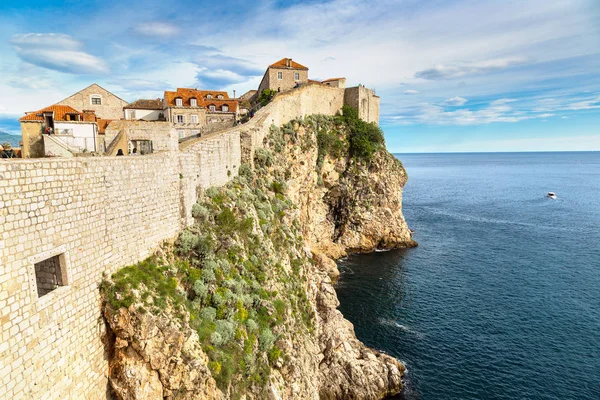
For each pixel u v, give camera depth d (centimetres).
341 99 8575
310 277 4244
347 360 3641
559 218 11094
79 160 1561
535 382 3628
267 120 5344
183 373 1767
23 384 1282
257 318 2622
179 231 2472
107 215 1747
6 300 1223
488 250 7762
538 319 4775
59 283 1493
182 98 6112
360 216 7919
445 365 3928
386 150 8538
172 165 2394
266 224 3562
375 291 5759
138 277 1856
